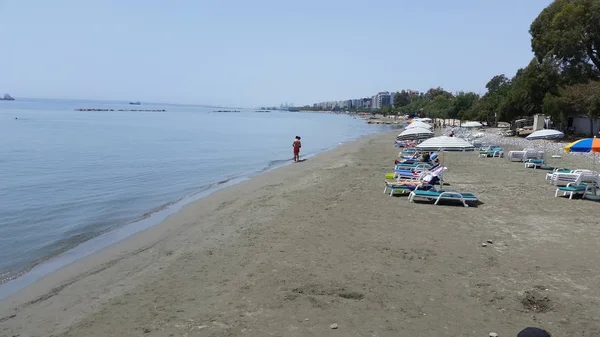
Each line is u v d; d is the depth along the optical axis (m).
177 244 10.22
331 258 8.59
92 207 15.11
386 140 48.88
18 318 6.68
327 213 12.41
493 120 74.62
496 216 11.91
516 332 5.62
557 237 9.91
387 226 10.92
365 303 6.53
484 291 6.92
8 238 11.47
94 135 49.12
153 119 105.00
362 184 17.53
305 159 29.69
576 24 40.78
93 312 6.62
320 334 5.63
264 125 91.25
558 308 6.29
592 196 14.37
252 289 7.15
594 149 12.95
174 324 6.03
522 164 24.69
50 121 78.31
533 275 7.59
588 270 7.81
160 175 22.67
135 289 7.45
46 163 26.09
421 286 7.15
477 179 18.81
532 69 44.94
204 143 43.03
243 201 14.95
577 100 37.19
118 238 11.28
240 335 5.64
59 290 7.73
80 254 10.09
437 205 13.34
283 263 8.35
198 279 7.75
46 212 14.33
